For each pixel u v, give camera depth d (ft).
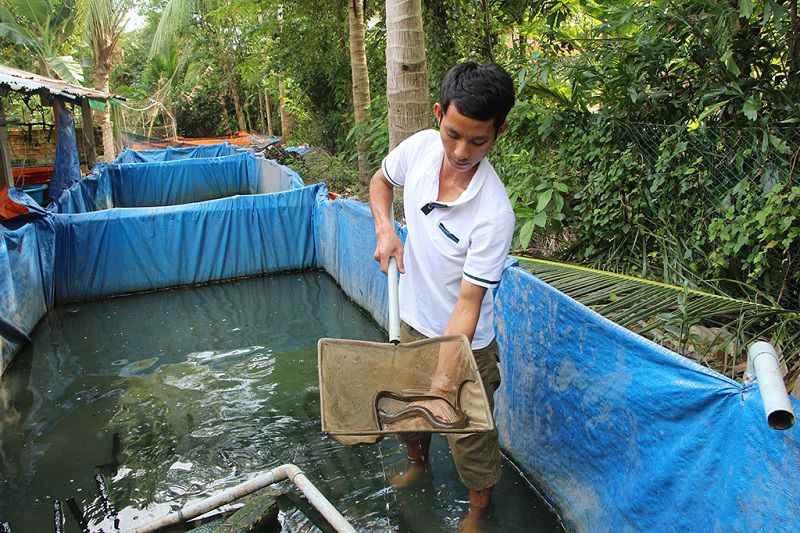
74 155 32.48
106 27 52.75
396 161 7.84
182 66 82.43
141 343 17.46
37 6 48.91
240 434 11.82
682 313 9.34
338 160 37.01
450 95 5.83
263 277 24.03
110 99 43.32
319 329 18.02
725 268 11.59
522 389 9.86
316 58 41.65
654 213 12.80
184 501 9.86
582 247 14.29
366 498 9.36
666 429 6.48
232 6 42.11
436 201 6.97
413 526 8.68
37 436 12.26
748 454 5.39
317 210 23.70
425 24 23.18
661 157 12.14
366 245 18.15
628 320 9.46
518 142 15.75
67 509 9.84
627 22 13.38
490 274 6.68
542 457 9.34
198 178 44.16
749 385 5.41
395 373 6.73
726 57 11.19
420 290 7.61
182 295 22.15
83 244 21.26
